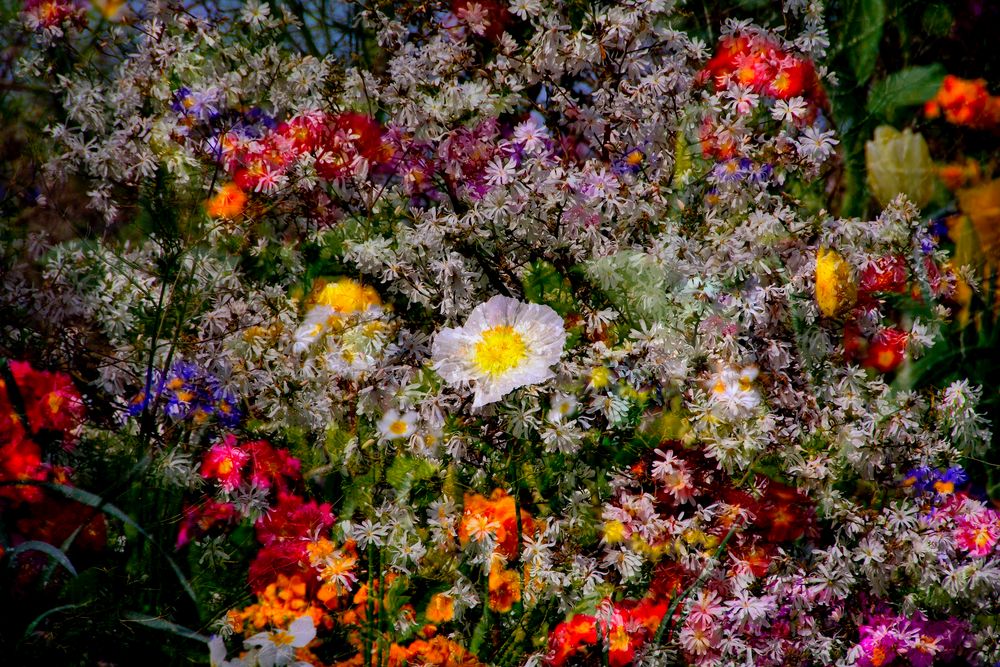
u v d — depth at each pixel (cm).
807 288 241
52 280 241
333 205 245
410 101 242
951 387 244
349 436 238
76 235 244
